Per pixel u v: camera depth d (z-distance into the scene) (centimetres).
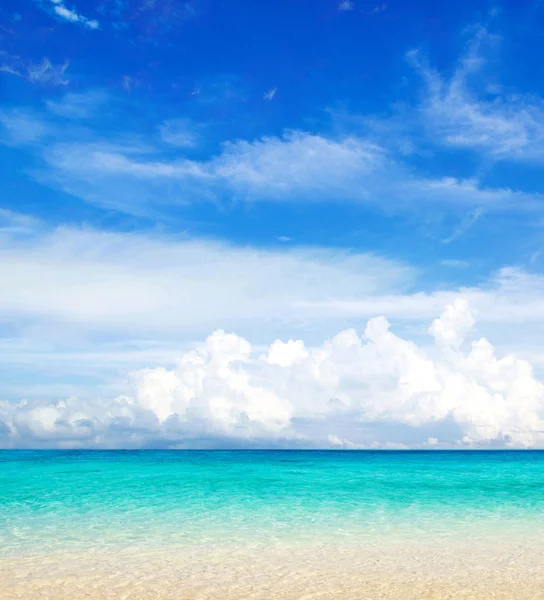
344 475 3775
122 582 1176
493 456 8344
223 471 3969
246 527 1816
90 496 2548
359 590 1133
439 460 6525
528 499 2530
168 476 3494
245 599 1074
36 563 1330
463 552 1464
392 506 2298
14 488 2817
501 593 1115
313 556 1417
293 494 2681
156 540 1605
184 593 1106
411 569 1291
